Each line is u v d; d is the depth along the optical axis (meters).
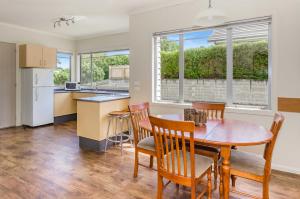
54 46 6.43
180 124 1.75
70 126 5.65
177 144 1.86
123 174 2.84
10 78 5.39
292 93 2.83
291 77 2.83
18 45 5.50
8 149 3.78
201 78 3.70
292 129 2.86
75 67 7.12
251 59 3.22
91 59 6.89
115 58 6.36
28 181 2.62
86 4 3.90
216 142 1.80
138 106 2.91
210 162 2.08
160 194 2.06
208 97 3.64
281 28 2.86
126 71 6.13
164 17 3.87
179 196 2.33
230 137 1.92
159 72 4.16
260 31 3.12
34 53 5.45
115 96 4.37
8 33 5.29
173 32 3.84
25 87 5.49
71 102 6.43
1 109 5.27
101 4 3.88
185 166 1.84
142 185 2.55
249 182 2.62
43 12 4.35
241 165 2.00
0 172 2.86
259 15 3.02
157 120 1.90
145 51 4.14
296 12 2.77
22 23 5.18
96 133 3.77
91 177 2.75
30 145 4.02
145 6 3.97
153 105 4.08
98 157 3.46
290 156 2.89
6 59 5.29
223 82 3.48
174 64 3.97
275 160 2.99
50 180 2.65
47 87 5.66
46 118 5.66
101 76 6.73
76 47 7.09
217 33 3.49
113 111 4.00
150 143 2.67
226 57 3.40
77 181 2.64
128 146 4.02
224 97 3.47
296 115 2.83
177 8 3.71
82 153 3.63
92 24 5.29
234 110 3.25
